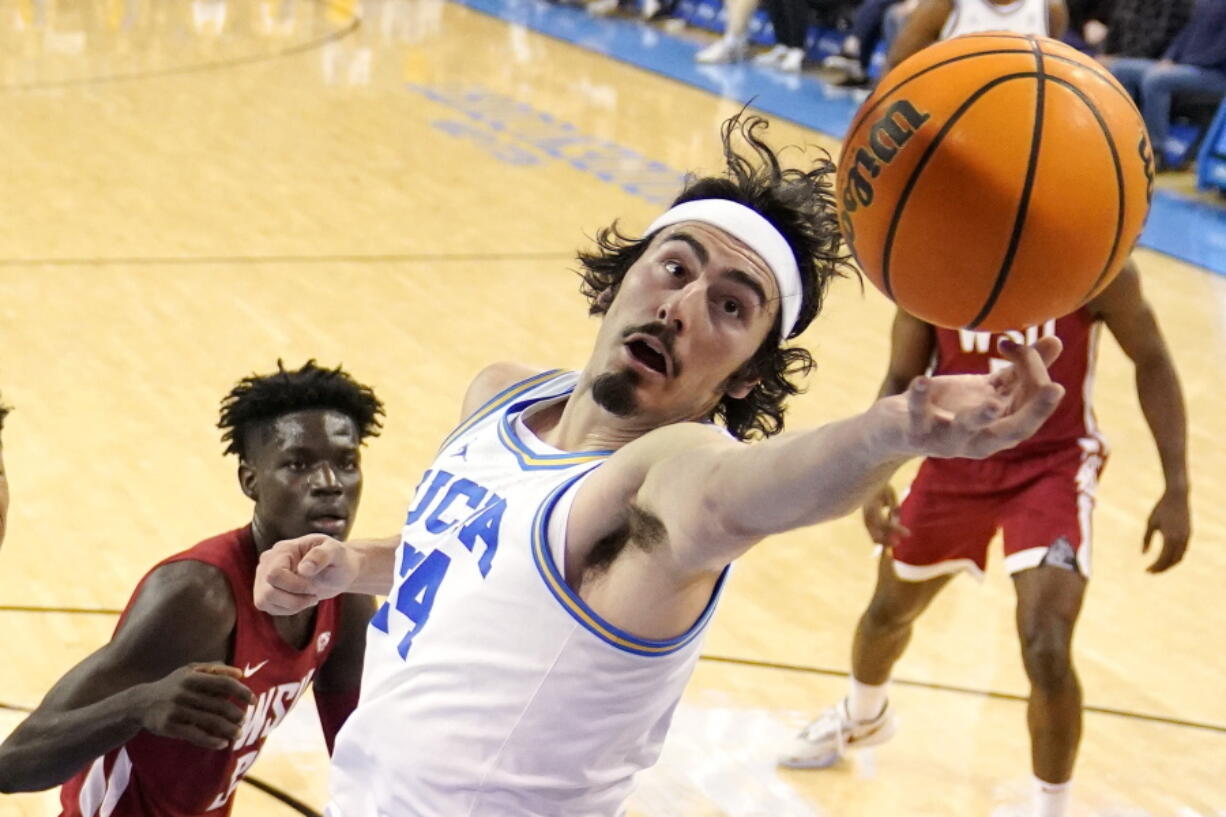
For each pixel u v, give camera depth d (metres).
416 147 8.45
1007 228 1.49
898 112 1.57
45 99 9.11
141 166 7.75
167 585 2.02
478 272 6.38
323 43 11.39
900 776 3.23
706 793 3.12
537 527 1.49
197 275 6.12
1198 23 8.54
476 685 1.50
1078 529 2.89
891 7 9.98
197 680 1.81
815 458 1.20
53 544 3.95
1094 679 3.64
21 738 1.89
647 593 1.43
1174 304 6.46
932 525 3.05
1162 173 8.75
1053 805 2.87
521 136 8.80
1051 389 1.07
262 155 8.11
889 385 3.11
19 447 4.50
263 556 1.81
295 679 2.16
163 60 10.50
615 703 1.48
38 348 5.26
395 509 4.23
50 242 6.43
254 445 2.16
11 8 12.23
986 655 3.76
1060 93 1.54
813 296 1.73
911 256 1.55
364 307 5.87
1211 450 4.99
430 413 4.89
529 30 12.34
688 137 8.93
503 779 1.50
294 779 3.06
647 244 1.74
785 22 11.06
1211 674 3.68
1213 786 3.22
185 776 2.09
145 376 5.08
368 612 2.29
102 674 1.95
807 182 1.71
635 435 1.62
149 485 4.32
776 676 3.57
